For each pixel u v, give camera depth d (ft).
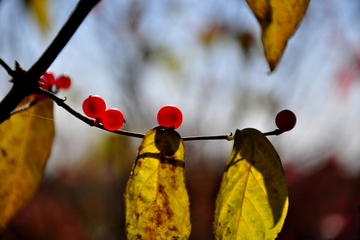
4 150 0.95
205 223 2.81
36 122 0.95
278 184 0.79
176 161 0.80
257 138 0.80
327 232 1.96
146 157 0.80
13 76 0.77
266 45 0.76
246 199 0.79
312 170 2.44
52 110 0.95
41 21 1.29
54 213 2.92
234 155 0.79
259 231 0.79
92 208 3.06
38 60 0.78
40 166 0.96
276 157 0.79
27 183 0.95
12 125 0.94
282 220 0.78
